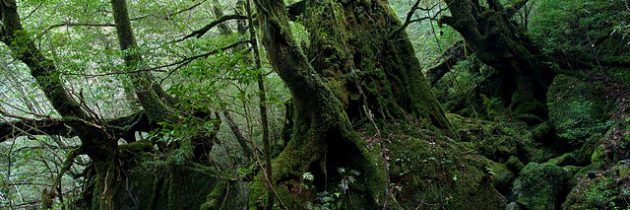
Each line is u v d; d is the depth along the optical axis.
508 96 12.19
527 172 7.56
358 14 10.19
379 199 7.28
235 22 14.08
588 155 8.20
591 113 9.32
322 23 9.53
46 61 7.51
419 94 10.08
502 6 11.12
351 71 8.30
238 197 8.55
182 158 8.82
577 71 10.55
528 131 10.23
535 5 13.35
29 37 7.74
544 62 11.14
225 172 9.41
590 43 10.84
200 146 9.52
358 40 9.86
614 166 7.03
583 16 11.16
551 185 7.27
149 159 9.30
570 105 9.77
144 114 9.70
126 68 7.66
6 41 7.72
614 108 9.05
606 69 10.26
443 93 13.95
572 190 7.08
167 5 11.26
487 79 12.60
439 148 8.35
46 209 8.40
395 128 9.05
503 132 10.13
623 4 10.44
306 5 9.91
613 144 7.60
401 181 7.72
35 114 7.63
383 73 9.79
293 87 7.71
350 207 7.52
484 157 8.79
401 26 10.36
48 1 9.32
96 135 8.60
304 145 7.80
